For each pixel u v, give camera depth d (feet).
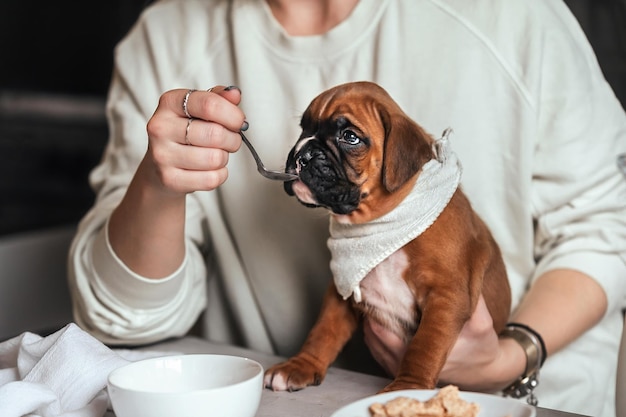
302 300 5.52
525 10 5.33
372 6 5.35
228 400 3.16
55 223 11.87
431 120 5.32
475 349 4.30
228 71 5.77
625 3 7.14
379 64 5.33
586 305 5.08
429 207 3.98
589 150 5.29
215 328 5.94
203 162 4.05
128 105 6.01
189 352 4.94
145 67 6.02
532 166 5.32
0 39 12.61
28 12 12.62
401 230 3.98
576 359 5.29
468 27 5.32
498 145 5.31
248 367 3.47
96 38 12.71
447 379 4.50
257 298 5.65
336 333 4.36
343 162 3.85
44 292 7.10
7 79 12.67
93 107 12.70
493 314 4.53
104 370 3.71
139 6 12.63
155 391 3.45
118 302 4.99
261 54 5.57
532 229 5.39
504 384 4.72
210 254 5.90
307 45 5.41
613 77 7.13
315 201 3.90
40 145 12.48
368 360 5.39
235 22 5.63
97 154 12.58
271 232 5.52
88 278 5.09
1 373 4.03
